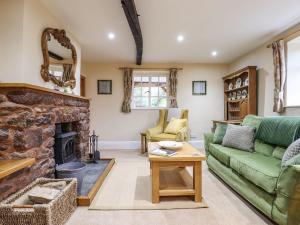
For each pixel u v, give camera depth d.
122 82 5.43
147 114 5.45
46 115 2.31
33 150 2.07
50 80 2.65
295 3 2.52
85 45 4.01
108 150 5.13
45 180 2.10
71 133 3.20
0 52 2.13
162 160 2.20
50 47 2.66
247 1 2.47
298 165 1.53
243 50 4.38
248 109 4.16
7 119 1.94
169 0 2.44
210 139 3.38
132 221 1.88
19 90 1.93
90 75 5.40
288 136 2.23
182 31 3.37
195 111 5.51
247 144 2.77
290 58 3.29
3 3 2.14
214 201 2.27
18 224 1.58
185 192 2.24
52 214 1.62
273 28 3.26
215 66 5.53
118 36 3.56
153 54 4.67
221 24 3.10
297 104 3.30
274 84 3.57
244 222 1.84
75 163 2.61
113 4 2.51
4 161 1.86
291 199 1.53
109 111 5.43
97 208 2.11
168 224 1.82
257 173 1.88
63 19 2.90
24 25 2.15
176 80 5.38
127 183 2.82
